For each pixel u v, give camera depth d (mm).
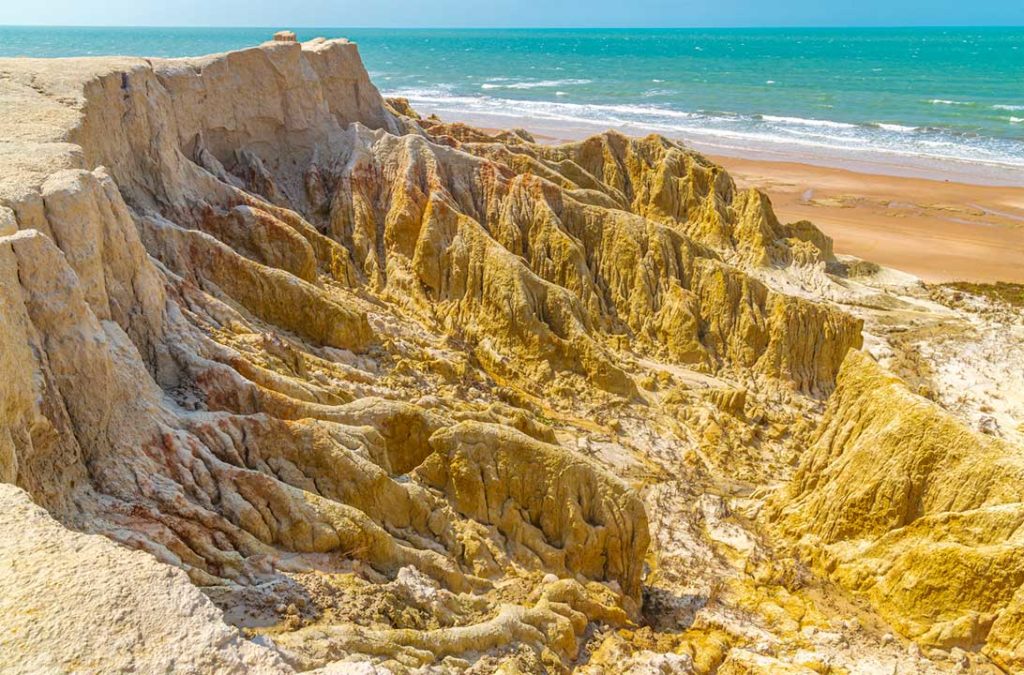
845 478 17062
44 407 10047
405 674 9945
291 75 28828
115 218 13797
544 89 132750
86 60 22109
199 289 18734
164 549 10250
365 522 12492
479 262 25672
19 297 10148
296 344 19312
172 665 5996
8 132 15523
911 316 33875
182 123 24078
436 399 19188
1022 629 13633
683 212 39531
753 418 24016
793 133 86000
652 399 24141
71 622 6109
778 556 17297
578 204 30078
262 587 10656
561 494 15320
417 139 29484
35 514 7207
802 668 13484
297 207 28203
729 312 27344
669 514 18719
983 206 54469
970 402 27156
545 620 12797
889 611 15234
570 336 24344
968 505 15234
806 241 38656
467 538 14414
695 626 14914
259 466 12984
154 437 11805
